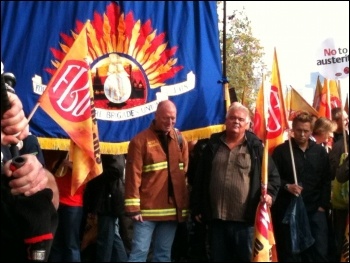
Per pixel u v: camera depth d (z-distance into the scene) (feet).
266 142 21.29
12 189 8.71
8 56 21.24
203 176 21.54
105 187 22.40
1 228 8.75
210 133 22.89
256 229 20.98
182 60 22.89
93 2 21.99
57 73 19.70
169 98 22.75
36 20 21.50
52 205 9.11
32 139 16.94
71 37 21.67
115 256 23.21
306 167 23.72
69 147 21.22
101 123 22.12
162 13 22.86
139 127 22.48
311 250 23.81
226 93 23.62
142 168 21.29
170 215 21.38
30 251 8.80
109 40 22.20
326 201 23.88
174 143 21.53
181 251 23.66
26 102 21.24
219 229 21.26
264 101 24.43
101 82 22.13
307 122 23.66
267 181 21.27
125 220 22.66
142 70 22.53
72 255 21.48
